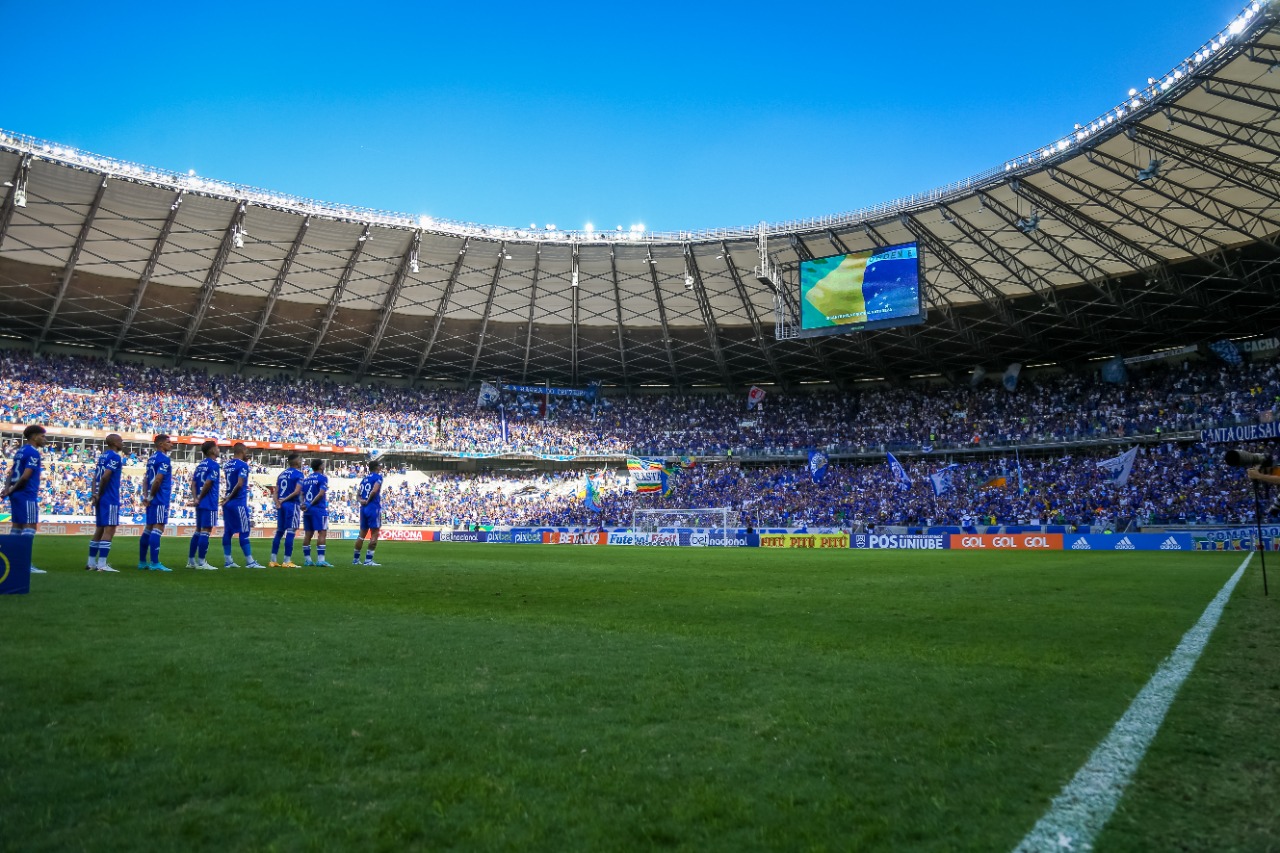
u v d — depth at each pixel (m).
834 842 2.90
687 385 71.00
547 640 7.38
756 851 2.82
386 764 3.66
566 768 3.65
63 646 6.20
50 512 47.47
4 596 9.47
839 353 61.91
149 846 2.76
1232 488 46.41
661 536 51.59
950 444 60.34
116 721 4.18
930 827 3.04
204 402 57.56
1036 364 61.47
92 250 44.22
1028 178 39.03
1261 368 51.22
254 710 4.49
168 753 3.71
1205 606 11.38
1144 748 4.05
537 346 62.72
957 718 4.62
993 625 9.11
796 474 63.66
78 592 10.23
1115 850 2.85
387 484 64.06
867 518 56.09
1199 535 39.28
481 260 51.50
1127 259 41.91
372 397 65.00
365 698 4.85
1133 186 37.62
